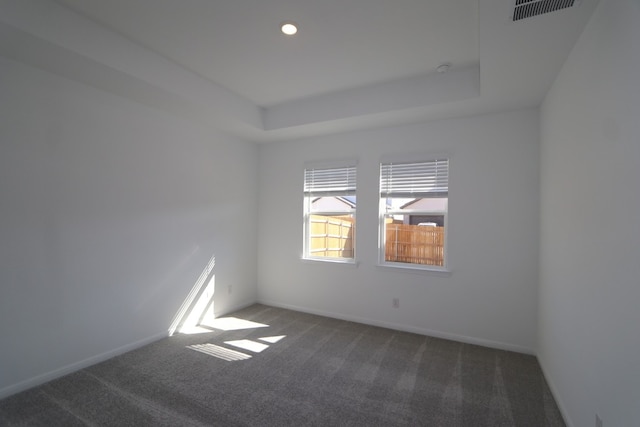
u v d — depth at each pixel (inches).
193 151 146.7
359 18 85.4
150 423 79.3
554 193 97.2
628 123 51.1
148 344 127.2
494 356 119.6
